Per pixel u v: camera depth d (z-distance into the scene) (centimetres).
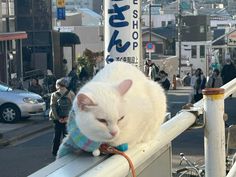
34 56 3841
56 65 4006
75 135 255
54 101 1416
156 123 285
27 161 1423
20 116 2170
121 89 261
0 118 2170
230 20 9194
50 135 1906
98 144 251
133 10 701
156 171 294
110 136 249
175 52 7806
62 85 1395
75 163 236
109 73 294
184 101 2955
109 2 700
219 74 2395
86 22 8744
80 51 6462
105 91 257
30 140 1800
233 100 1712
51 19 3906
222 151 352
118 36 702
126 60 705
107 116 250
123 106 257
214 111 347
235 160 433
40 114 2278
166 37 7906
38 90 2686
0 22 3400
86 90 259
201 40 7794
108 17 704
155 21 8869
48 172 218
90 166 231
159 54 7775
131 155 253
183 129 319
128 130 259
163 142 288
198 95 2316
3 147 1667
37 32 3866
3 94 2180
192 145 1458
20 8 3800
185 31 7850
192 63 7606
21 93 2214
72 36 4256
